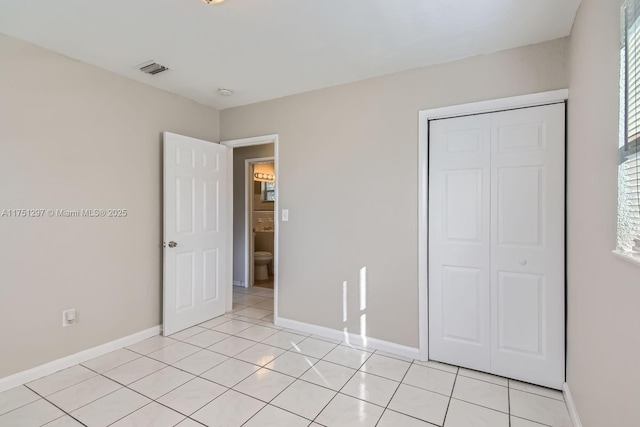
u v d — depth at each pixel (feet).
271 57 8.02
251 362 8.26
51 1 5.82
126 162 9.25
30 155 7.34
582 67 5.57
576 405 5.88
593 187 4.88
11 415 6.07
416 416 6.12
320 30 6.81
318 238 10.07
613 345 3.97
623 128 3.61
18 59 7.15
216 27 6.70
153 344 9.34
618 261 3.81
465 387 7.15
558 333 7.06
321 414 6.16
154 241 10.04
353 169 9.45
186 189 10.48
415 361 8.40
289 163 10.60
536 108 7.27
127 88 9.25
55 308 7.75
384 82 8.97
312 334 10.17
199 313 11.03
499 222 7.65
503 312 7.62
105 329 8.77
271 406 6.40
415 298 8.55
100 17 6.33
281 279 10.83
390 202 8.89
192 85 9.81
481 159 7.85
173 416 6.05
